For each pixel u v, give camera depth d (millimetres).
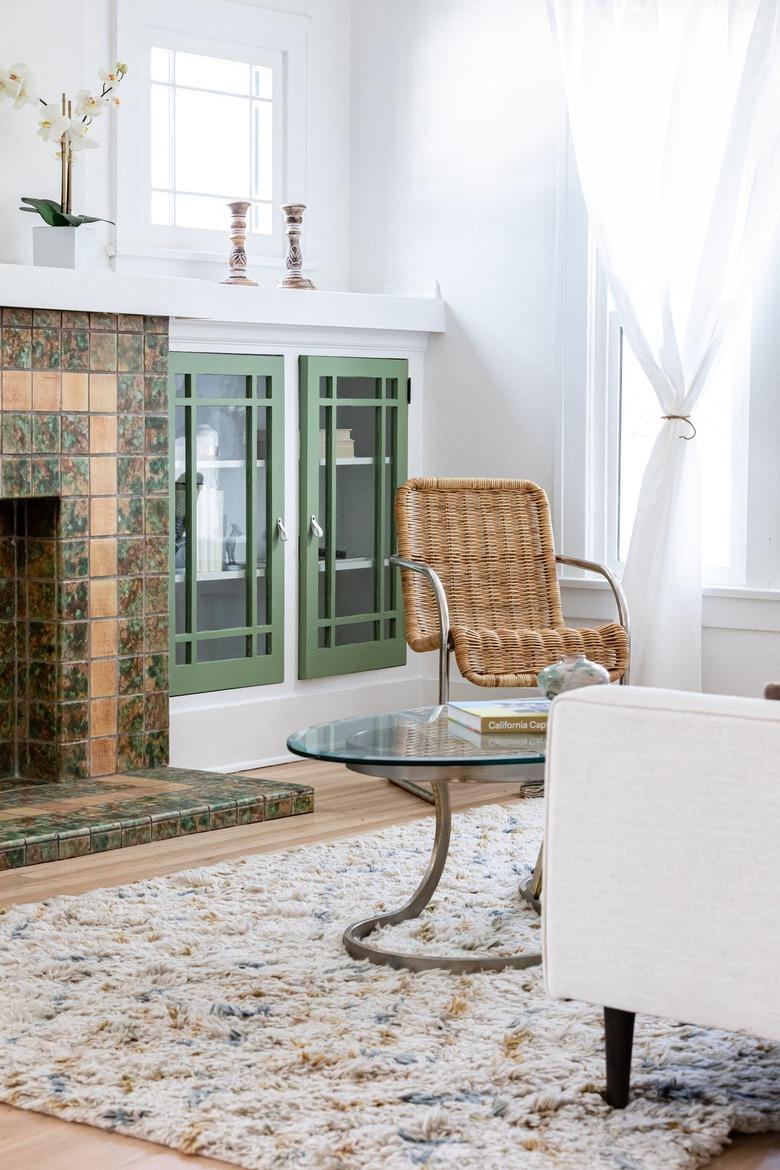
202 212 5242
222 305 4668
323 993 2797
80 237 4375
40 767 4449
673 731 2160
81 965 2922
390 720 3322
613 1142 2180
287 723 5102
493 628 4598
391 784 4758
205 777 4504
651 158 4754
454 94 5383
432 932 3148
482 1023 2650
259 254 5418
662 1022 2668
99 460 4395
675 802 2166
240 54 5301
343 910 3316
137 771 4574
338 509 5219
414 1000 2762
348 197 5664
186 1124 2229
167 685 4641
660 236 4680
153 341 4508
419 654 5562
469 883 3520
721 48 4645
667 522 4691
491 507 4715
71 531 4352
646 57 4742
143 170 5020
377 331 5273
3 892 3494
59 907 3312
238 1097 2322
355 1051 2492
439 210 5445
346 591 5273
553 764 2268
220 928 3178
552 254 5160
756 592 4688
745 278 4574
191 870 3613
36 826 3877
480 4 5301
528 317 5230
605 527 5117
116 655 4500
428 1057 2488
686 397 4688
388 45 5559
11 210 4520
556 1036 2578
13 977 2865
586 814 2242
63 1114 2287
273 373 4961
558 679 3203
